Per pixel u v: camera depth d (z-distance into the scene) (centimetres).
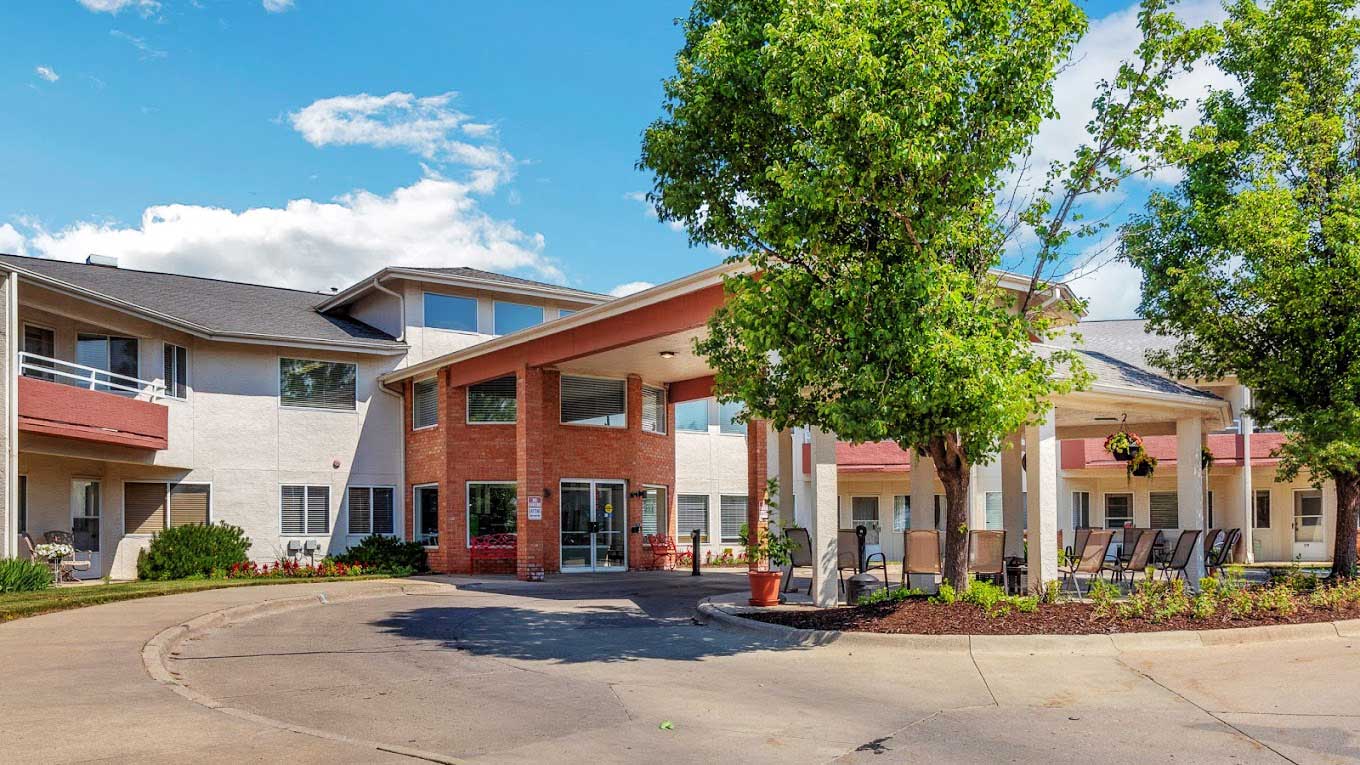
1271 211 1611
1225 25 1817
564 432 2472
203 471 2455
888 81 1084
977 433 1188
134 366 2327
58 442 1998
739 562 3075
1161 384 1748
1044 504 1504
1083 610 1254
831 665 1052
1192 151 1241
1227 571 1708
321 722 787
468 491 2530
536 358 2242
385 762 634
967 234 1180
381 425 2727
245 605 1543
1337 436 1622
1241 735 735
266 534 2531
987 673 988
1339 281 1620
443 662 1088
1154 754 690
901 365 1132
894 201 1134
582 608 1644
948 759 682
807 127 1116
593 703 865
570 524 2478
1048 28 1124
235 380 2522
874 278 1112
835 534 1494
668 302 1844
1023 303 1345
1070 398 1555
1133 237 1627
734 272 1605
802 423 1284
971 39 1145
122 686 873
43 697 826
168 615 1390
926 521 1875
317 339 2559
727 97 1228
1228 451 2897
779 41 1096
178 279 2838
